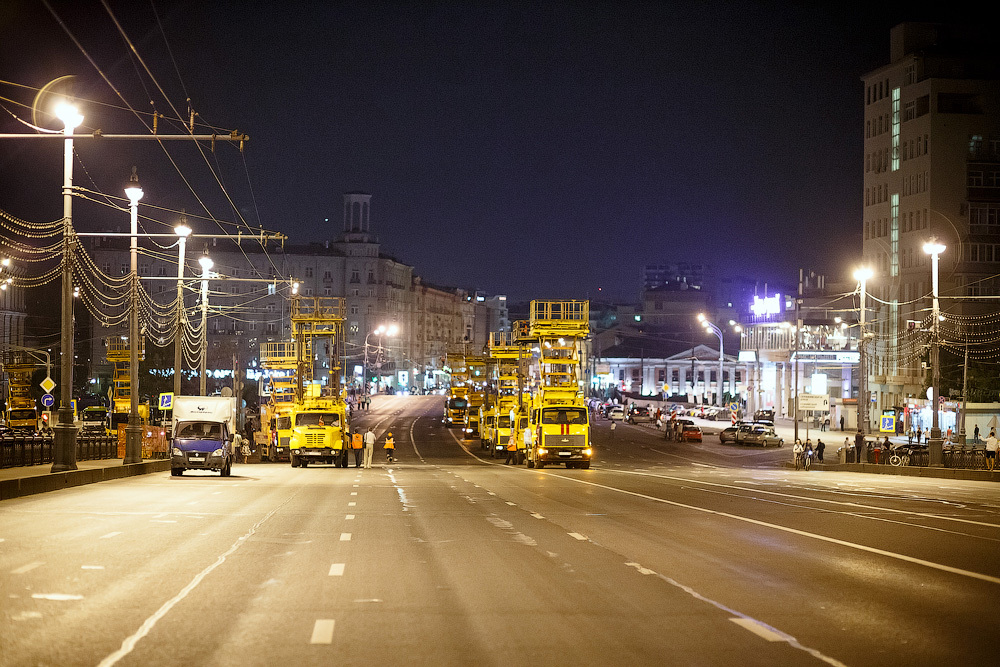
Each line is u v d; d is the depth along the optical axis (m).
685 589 13.59
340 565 15.94
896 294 122.81
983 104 117.81
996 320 113.06
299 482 43.69
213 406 50.69
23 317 151.12
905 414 105.00
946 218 116.69
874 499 32.31
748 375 165.00
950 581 14.22
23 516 24.42
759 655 9.71
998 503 31.31
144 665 9.28
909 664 9.34
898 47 125.19
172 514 25.41
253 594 13.17
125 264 199.25
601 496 33.28
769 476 56.47
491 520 24.03
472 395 109.62
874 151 128.50
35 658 9.51
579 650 9.93
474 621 11.40
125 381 90.62
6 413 96.75
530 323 64.50
